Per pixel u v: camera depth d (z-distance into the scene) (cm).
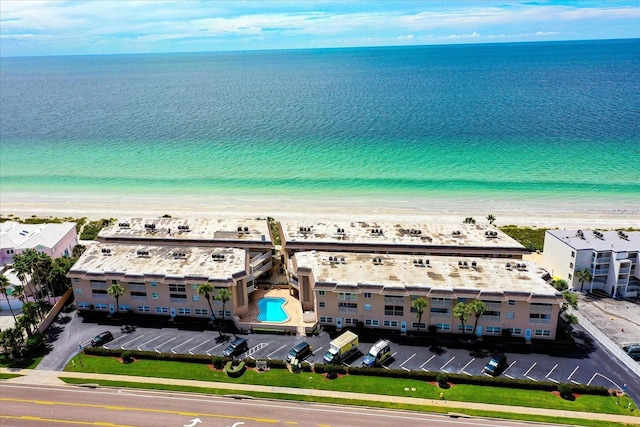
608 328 7919
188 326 8094
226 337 7756
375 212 14200
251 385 6581
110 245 9431
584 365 6962
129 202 15625
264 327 7900
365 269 8256
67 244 10819
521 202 14762
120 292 8081
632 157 18662
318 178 17625
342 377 6738
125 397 6359
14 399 6334
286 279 9681
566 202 14650
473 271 8144
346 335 7375
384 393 6400
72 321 8269
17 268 8094
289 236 9600
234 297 8150
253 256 9300
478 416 5962
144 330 7975
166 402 6259
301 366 6925
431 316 7744
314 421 5903
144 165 19900
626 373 6769
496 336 7669
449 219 13462
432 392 6406
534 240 11694
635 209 13962
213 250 9125
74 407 6184
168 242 9606
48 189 17150
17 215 14438
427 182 16838
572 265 9100
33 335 7538
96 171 19200
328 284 7775
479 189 16012
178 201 15638
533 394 6347
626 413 5978
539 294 7331
